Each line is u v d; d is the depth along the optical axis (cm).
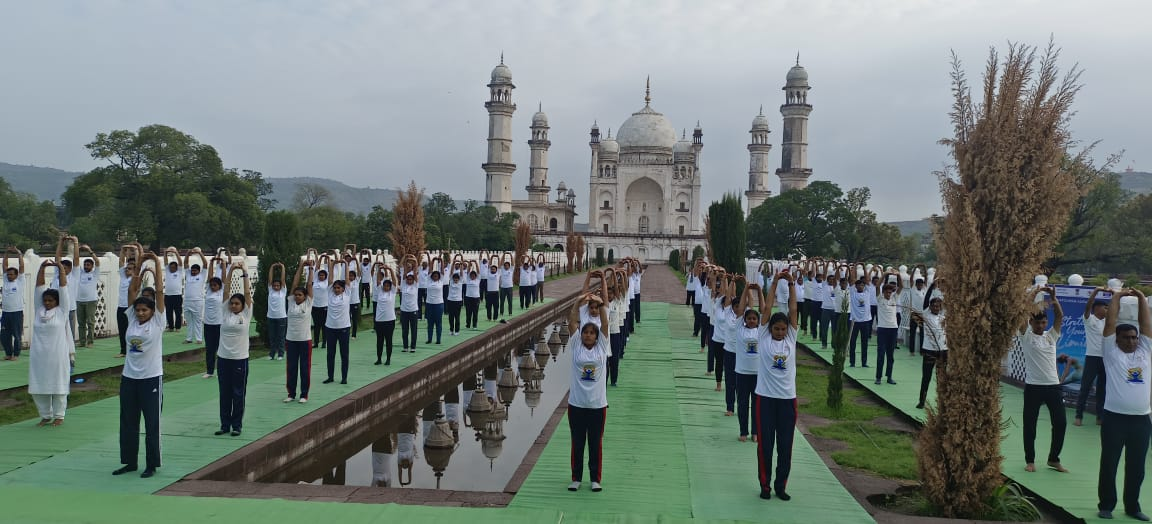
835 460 950
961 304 747
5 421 1022
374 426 1286
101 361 1465
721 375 1394
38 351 968
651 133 12044
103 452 876
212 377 1341
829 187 7519
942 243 771
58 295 986
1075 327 1228
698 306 2230
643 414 1176
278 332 1559
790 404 769
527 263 2875
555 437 1012
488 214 10094
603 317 778
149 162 5219
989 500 745
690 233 11844
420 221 2592
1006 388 1409
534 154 12694
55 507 691
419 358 1647
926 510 764
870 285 1855
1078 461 924
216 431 988
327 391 1273
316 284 1736
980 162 740
